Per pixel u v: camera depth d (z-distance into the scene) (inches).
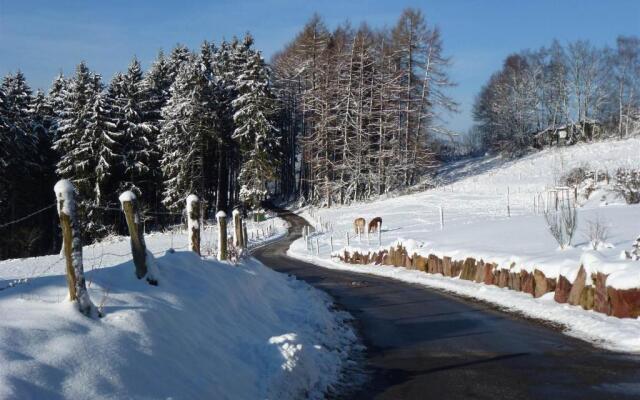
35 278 245.6
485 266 621.9
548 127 2844.5
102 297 226.8
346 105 2409.0
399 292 622.5
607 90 2908.5
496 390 263.1
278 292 471.2
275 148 2319.1
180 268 317.7
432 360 325.7
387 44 2527.1
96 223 1752.0
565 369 297.3
